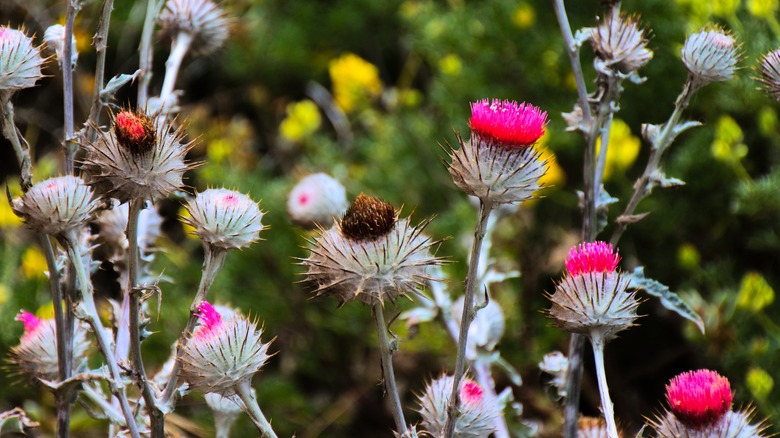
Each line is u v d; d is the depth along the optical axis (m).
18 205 1.02
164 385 1.10
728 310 1.41
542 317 1.66
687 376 1.04
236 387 1.02
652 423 1.04
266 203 1.83
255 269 1.82
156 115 1.03
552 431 1.45
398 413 1.01
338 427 1.79
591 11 1.84
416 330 1.19
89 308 1.02
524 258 1.73
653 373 1.71
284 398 1.68
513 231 1.75
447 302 1.19
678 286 1.70
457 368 1.00
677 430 1.02
